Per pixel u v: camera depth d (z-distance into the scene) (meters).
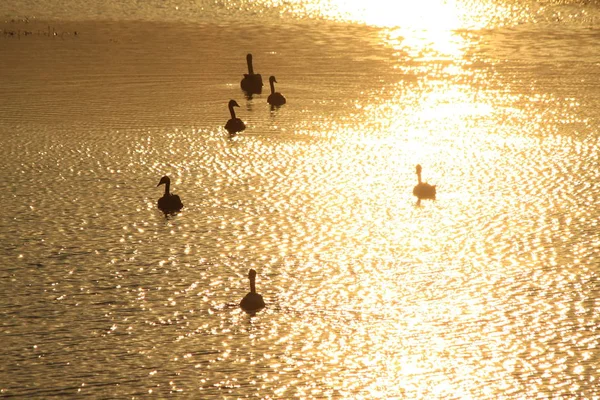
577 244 33.91
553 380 24.91
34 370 25.45
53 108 53.06
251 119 51.19
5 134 47.88
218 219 36.66
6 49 69.44
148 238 34.78
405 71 62.16
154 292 30.30
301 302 29.59
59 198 38.97
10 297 29.94
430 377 25.12
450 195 39.12
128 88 58.06
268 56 67.69
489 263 32.44
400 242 34.38
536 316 28.55
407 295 30.08
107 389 24.52
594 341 26.97
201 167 42.94
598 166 42.31
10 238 34.72
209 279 31.28
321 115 51.66
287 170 42.41
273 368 25.59
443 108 52.59
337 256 33.16
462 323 28.16
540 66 62.81
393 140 46.72
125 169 42.69
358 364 25.80
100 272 31.80
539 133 47.50
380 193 39.44
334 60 66.00
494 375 25.19
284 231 35.44
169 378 25.05
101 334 27.52
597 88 56.44
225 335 27.47
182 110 53.09
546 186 39.94
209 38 74.25
